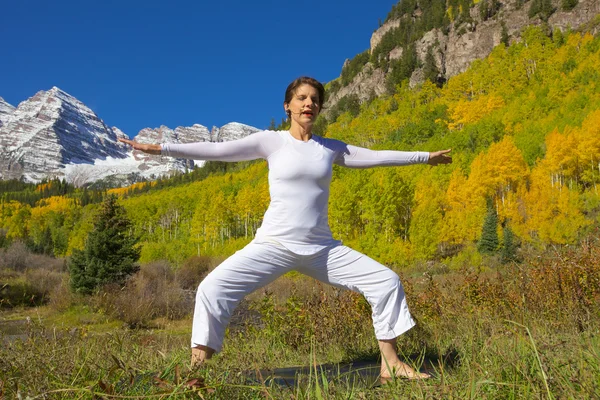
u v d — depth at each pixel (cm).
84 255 2188
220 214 6850
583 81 8350
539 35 11894
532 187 4306
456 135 8044
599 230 521
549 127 6569
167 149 258
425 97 12338
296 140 273
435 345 334
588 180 4381
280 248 260
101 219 2292
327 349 438
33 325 284
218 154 265
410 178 5597
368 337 445
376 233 3697
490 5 15025
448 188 5028
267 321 500
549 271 471
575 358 185
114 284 1833
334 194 4081
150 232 9456
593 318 373
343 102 15812
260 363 276
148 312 1104
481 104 9512
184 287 2728
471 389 156
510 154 4572
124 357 256
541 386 155
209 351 247
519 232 3412
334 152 280
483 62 12231
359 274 264
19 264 3753
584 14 12681
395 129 10694
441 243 4134
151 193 16150
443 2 16875
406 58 15050
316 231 264
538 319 406
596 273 436
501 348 219
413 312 488
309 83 274
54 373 185
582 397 146
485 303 491
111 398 149
